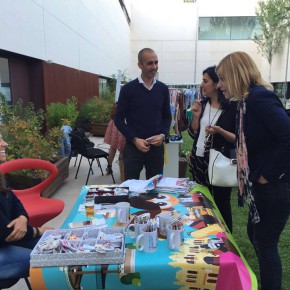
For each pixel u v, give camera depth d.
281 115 1.58
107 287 1.36
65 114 7.10
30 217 2.59
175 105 5.07
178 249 1.45
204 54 22.61
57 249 1.37
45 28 7.28
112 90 14.50
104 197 2.05
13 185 3.89
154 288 1.37
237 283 1.32
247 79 1.71
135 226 1.49
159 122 3.01
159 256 1.39
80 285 1.35
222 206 2.69
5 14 5.32
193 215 1.83
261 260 1.82
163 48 22.88
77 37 10.30
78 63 10.43
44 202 2.88
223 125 2.50
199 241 1.53
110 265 1.34
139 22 22.89
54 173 3.06
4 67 5.93
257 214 1.72
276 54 20.05
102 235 1.47
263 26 19.97
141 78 2.88
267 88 1.69
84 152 5.00
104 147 8.15
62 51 8.63
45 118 6.91
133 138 2.86
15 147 4.26
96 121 10.45
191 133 2.94
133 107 2.92
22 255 1.81
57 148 5.29
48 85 7.39
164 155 3.38
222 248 1.46
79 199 2.17
